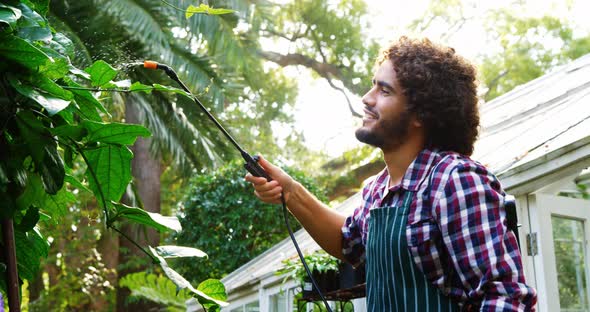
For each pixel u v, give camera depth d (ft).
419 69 4.90
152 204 35.91
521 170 10.05
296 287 15.74
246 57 27.12
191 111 23.76
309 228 5.63
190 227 27.78
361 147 47.24
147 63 4.57
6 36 3.91
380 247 4.81
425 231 4.63
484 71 54.39
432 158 4.89
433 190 4.67
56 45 4.36
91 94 4.27
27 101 4.11
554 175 10.07
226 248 27.20
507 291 4.37
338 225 5.63
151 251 4.39
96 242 45.98
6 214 4.06
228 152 27.17
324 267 10.88
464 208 4.55
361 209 5.51
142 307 36.35
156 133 23.63
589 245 11.10
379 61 5.19
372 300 4.92
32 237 4.59
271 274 16.60
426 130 4.99
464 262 4.49
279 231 27.71
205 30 24.17
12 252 4.08
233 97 25.07
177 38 26.13
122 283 33.19
